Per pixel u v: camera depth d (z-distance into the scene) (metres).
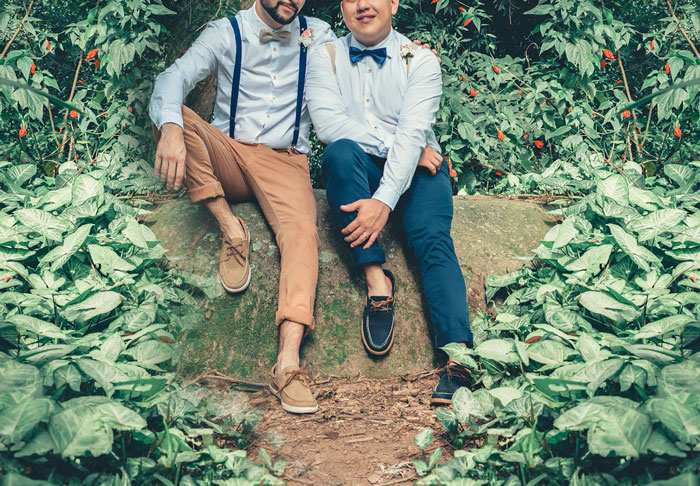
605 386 1.68
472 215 2.96
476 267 2.70
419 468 1.63
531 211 3.05
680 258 2.38
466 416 1.77
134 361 1.83
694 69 3.38
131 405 1.62
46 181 3.20
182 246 2.57
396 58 2.49
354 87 2.51
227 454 1.64
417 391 2.26
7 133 3.67
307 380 2.25
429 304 2.30
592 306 2.02
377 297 2.38
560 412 1.64
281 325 2.22
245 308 2.42
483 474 1.59
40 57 3.64
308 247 2.29
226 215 2.41
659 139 3.75
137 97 3.56
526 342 2.12
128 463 1.44
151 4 3.41
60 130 3.72
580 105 3.90
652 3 4.50
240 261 2.40
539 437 1.58
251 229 2.57
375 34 2.45
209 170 2.37
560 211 3.01
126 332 2.05
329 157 2.39
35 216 2.43
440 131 3.78
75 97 3.62
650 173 3.68
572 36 3.80
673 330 1.84
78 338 1.86
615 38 3.77
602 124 3.90
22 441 1.23
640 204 2.77
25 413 1.23
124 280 2.22
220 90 2.55
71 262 2.32
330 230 2.69
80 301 2.02
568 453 1.54
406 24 4.32
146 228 2.54
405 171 2.31
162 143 2.21
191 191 2.38
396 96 2.48
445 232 2.36
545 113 3.88
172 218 2.74
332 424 2.01
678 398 1.36
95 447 1.27
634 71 4.68
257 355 2.36
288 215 2.35
